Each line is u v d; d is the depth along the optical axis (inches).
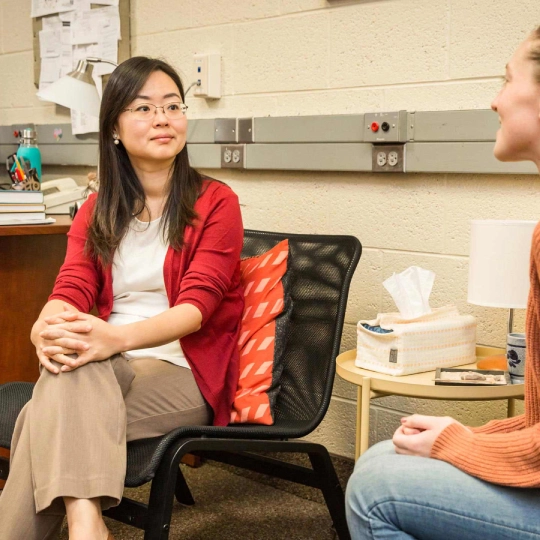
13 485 61.5
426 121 85.8
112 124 76.3
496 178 83.3
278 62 100.1
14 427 67.9
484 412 87.3
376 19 90.7
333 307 79.3
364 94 92.6
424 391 68.2
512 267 69.0
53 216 111.7
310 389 77.4
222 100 106.7
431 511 45.9
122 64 76.5
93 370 64.5
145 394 70.1
